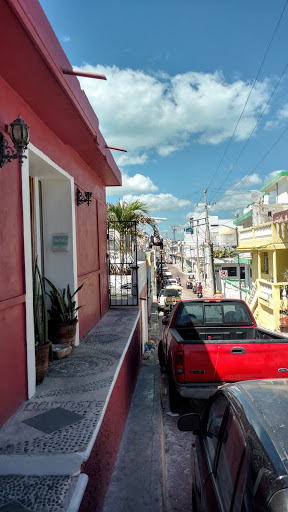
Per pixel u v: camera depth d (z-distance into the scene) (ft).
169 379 20.02
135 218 54.03
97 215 28.73
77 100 14.74
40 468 9.04
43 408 12.05
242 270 138.00
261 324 72.95
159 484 12.81
